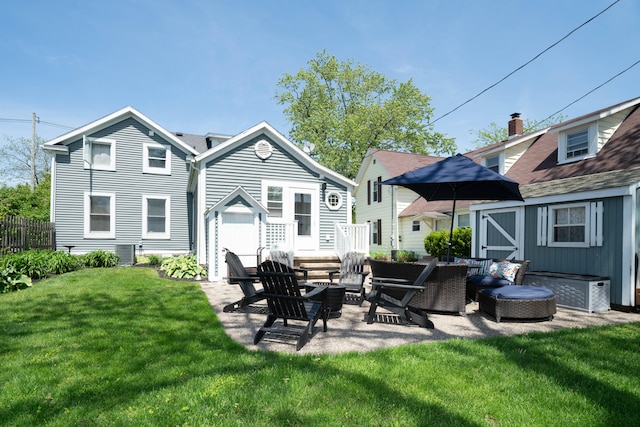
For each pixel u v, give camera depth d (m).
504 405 2.88
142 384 3.14
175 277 10.51
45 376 3.30
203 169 11.81
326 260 11.75
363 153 30.64
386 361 3.77
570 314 6.50
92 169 15.41
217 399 2.84
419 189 7.97
